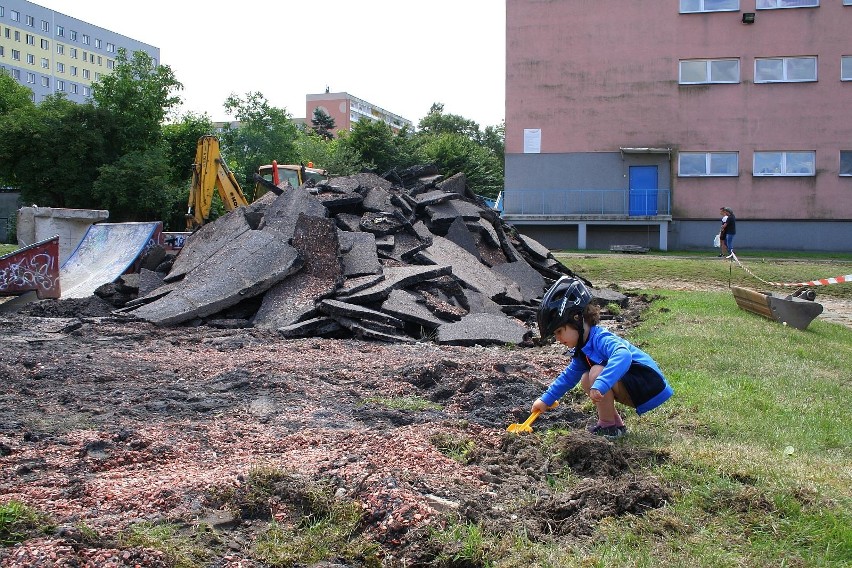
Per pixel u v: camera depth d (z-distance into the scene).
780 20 33.34
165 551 3.27
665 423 5.75
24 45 102.06
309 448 4.89
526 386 6.69
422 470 4.37
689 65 34.22
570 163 35.25
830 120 33.38
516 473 4.50
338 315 10.59
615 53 34.53
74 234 19.47
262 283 11.47
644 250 32.09
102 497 3.92
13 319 11.41
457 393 6.68
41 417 5.72
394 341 10.22
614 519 3.78
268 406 6.17
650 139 34.62
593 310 5.16
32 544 3.18
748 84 33.84
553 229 35.47
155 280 13.77
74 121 42.41
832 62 33.16
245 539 3.58
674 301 15.14
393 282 11.66
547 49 34.97
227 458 4.74
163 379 7.23
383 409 6.01
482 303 12.80
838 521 3.66
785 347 9.35
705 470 4.44
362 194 15.67
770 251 33.53
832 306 17.78
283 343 9.62
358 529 3.67
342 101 150.38
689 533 3.61
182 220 44.72
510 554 3.34
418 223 15.17
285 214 13.50
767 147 33.91
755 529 3.65
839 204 33.59
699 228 34.69
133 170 41.16
